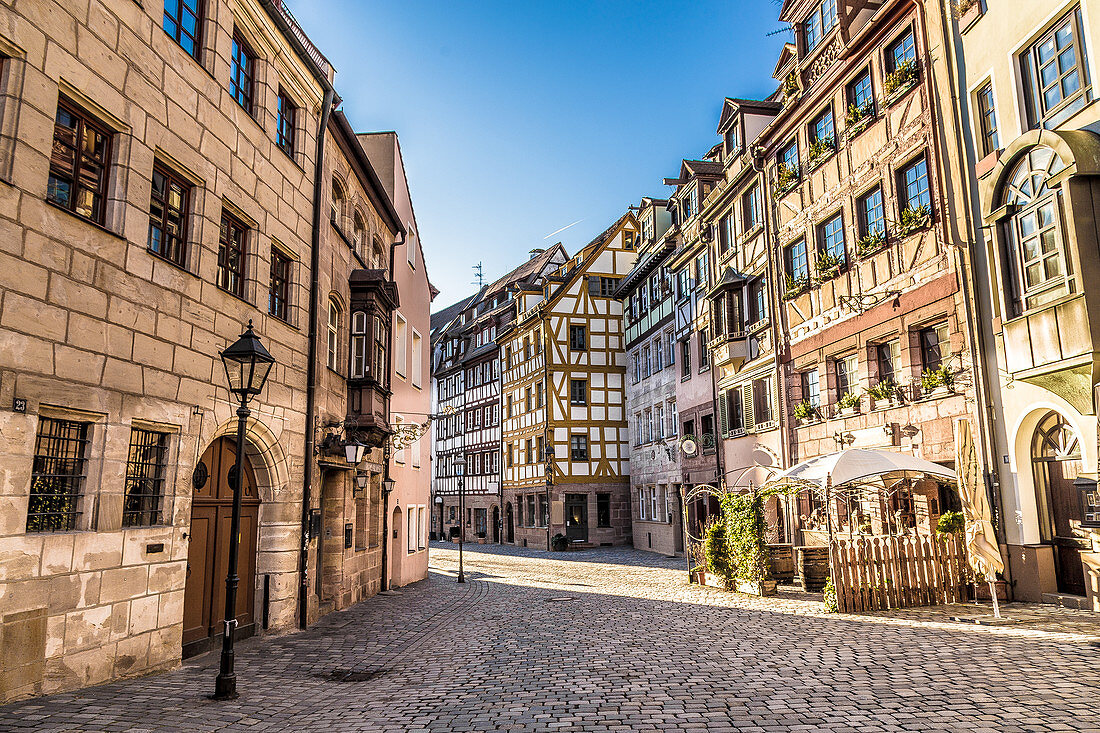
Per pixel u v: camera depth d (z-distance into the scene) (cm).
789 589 1541
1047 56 1099
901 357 1434
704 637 987
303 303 1217
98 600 705
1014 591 1136
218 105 952
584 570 2391
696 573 1716
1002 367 1159
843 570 1152
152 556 786
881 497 1493
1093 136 972
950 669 715
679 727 566
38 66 650
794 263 1875
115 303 738
